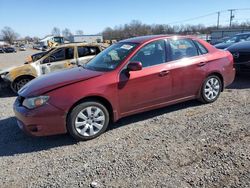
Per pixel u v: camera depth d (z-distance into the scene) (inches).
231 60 241.9
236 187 116.9
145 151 152.4
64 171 138.0
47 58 340.2
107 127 191.6
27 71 328.5
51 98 162.2
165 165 136.9
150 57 194.2
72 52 346.9
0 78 331.9
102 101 177.5
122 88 179.8
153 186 120.8
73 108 166.9
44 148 166.7
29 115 161.5
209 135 167.6
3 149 169.0
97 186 123.3
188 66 208.1
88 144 168.1
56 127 164.7
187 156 144.2
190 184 120.5
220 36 1813.5
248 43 319.9
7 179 135.1
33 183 129.7
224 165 133.5
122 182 125.3
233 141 158.1
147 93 190.5
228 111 209.0
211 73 224.7
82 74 181.3
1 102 289.3
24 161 152.3
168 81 198.5
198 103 231.9
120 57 190.1
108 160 145.3
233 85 294.8
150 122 196.2
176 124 189.0
